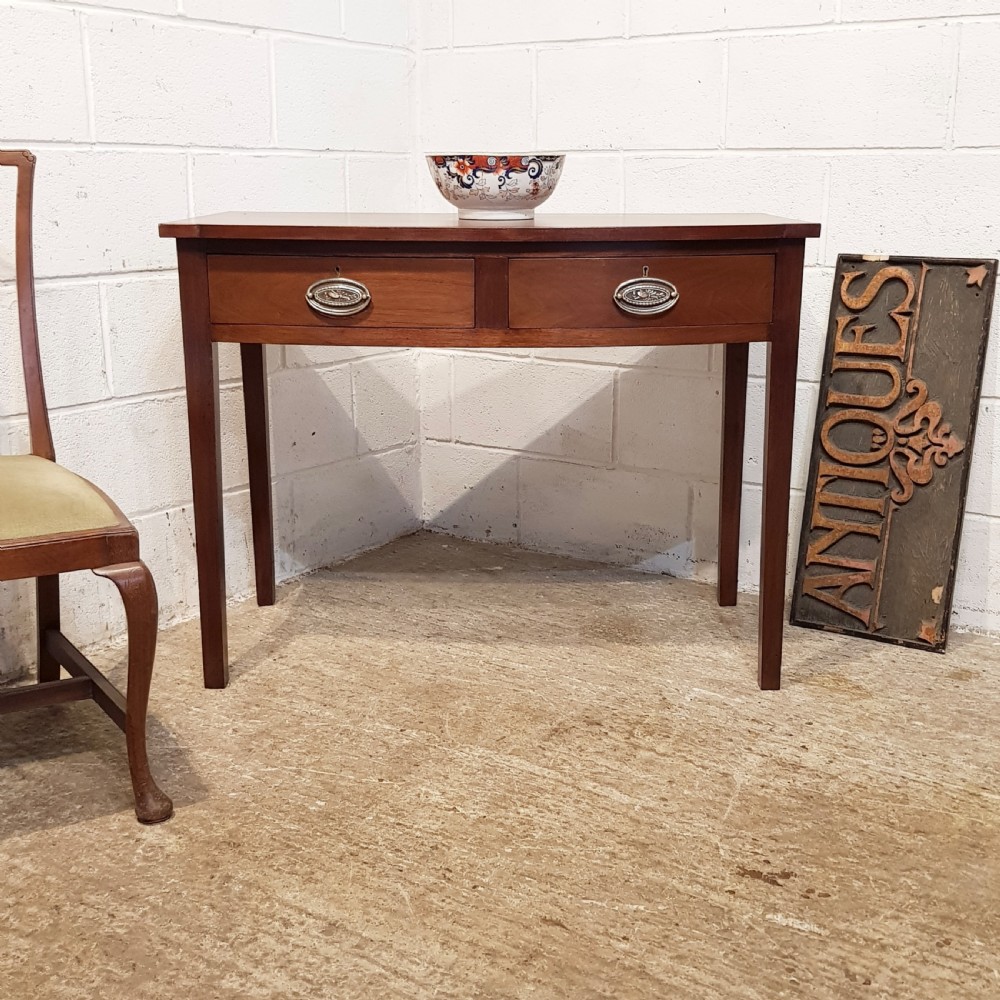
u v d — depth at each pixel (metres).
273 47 2.11
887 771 1.52
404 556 2.47
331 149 2.27
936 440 1.94
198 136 1.99
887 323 1.99
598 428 2.36
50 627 1.73
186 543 2.08
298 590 2.25
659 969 1.14
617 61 2.19
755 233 1.59
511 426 2.48
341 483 2.41
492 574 2.34
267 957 1.16
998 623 2.00
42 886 1.28
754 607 2.15
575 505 2.43
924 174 1.94
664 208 2.21
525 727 1.65
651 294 1.61
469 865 1.31
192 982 1.12
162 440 2.01
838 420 2.03
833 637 2.00
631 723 1.66
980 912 1.23
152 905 1.24
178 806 1.44
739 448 2.06
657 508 2.32
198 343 1.66
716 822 1.40
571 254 1.59
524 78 2.31
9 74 1.69
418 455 2.63
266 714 1.69
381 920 1.21
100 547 1.31
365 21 2.30
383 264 1.60
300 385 2.27
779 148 2.06
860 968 1.14
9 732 1.65
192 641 1.99
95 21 1.79
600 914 1.23
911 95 1.92
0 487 1.34
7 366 1.76
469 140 2.41
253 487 2.09
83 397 1.87
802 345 2.10
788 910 1.23
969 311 1.92
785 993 1.11
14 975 1.13
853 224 2.02
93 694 1.55
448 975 1.13
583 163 2.28
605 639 1.99
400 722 1.67
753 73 2.06
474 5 2.34
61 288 1.81
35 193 1.75
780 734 1.63
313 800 1.45
